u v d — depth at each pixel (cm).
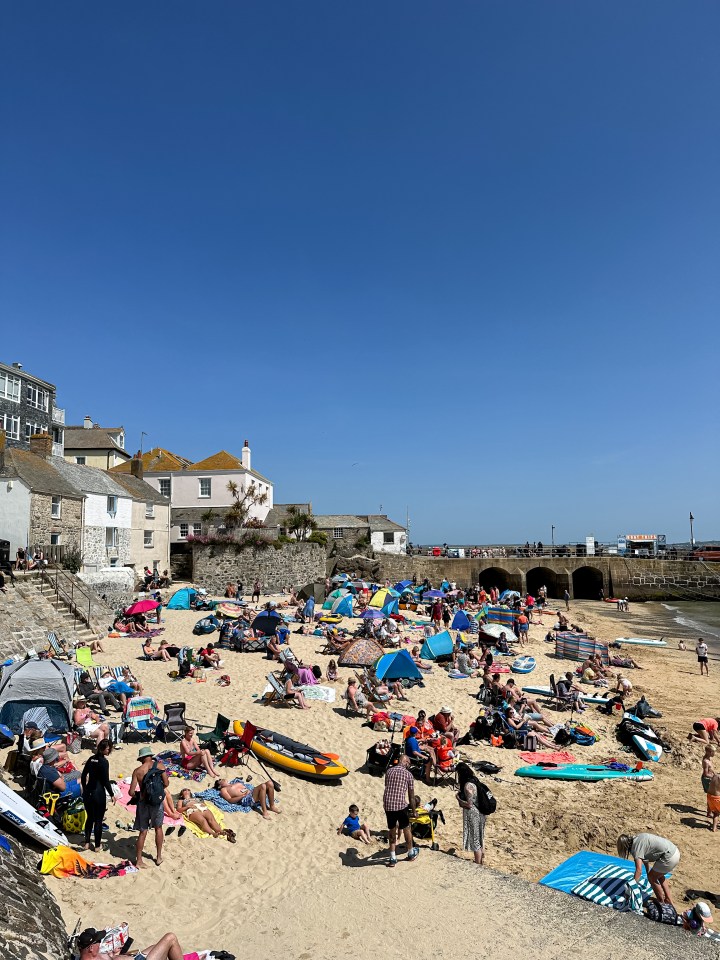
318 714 1736
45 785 989
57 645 1992
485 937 771
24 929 643
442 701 1989
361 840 1067
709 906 982
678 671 2852
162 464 5009
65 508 3088
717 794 1266
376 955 737
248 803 1162
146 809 898
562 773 1495
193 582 4056
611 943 756
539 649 3077
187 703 1736
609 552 6612
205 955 707
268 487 5709
